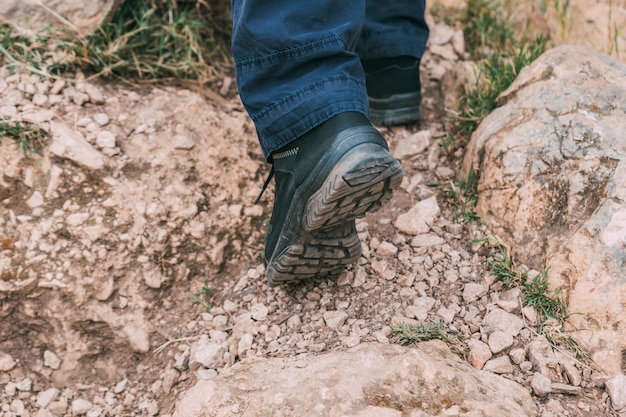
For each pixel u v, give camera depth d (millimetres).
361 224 2004
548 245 1765
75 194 1911
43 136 1955
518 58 2197
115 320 1840
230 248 1982
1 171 1897
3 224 1862
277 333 1767
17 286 1818
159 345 1836
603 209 1691
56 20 2166
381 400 1448
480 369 1602
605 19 2541
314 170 1508
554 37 2559
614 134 1794
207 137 2092
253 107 1557
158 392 1761
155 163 1992
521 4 2676
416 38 2123
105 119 2049
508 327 1674
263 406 1478
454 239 1925
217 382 1590
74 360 1829
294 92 1500
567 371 1572
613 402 1508
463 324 1705
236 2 1553
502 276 1789
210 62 2451
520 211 1832
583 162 1777
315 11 1500
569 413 1499
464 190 2010
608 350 1589
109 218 1895
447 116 2275
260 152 2150
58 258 1848
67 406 1771
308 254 1684
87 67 2195
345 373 1516
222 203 2012
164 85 2271
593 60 1993
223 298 1913
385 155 1466
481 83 2266
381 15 2070
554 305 1692
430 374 1490
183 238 1932
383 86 2168
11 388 1789
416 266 1861
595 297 1629
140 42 2271
